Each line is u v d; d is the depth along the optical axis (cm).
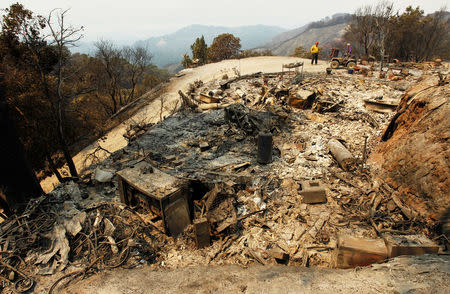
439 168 594
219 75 2706
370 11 3312
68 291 481
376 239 517
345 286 427
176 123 1345
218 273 496
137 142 1151
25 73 1497
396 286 405
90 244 574
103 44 2909
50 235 598
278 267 507
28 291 494
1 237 600
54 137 1647
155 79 5072
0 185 767
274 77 2064
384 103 1242
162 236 614
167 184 627
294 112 1320
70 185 816
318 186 705
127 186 700
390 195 693
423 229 571
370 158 882
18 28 1415
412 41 3709
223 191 668
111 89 3120
